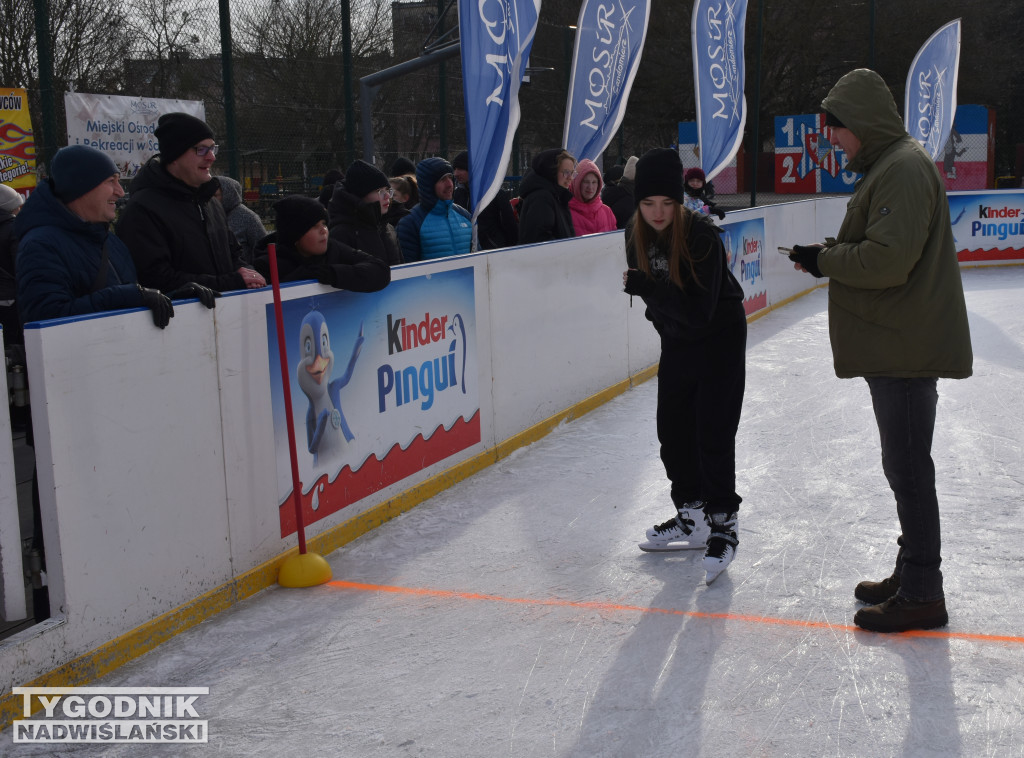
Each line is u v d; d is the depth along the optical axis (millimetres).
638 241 3262
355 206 4367
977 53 25188
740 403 3377
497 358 5016
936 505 2855
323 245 3803
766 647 2836
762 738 2367
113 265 3074
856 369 2861
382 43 12094
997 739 2312
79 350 2723
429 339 4441
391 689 2709
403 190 6020
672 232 3135
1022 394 5848
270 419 3516
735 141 9148
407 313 4277
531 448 5250
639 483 4543
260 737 2486
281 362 3402
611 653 2855
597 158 8008
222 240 3705
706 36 8648
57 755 2420
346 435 3916
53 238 2854
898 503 2898
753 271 9125
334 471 3855
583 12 7629
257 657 2936
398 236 5535
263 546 3506
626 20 7863
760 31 13953
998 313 8836
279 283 3562
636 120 26078
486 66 5566
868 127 2791
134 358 2914
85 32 8844
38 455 2654
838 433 5227
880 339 2801
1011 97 25188
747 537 3764
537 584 3422
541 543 3832
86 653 2789
